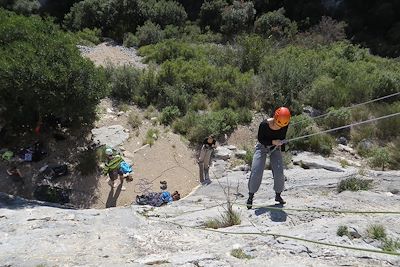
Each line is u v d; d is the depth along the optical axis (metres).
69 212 7.44
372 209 6.86
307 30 26.91
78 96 11.59
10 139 12.62
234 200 8.58
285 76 15.25
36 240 5.81
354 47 21.19
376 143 12.74
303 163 11.23
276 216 6.58
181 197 10.89
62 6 31.88
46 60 11.36
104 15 26.30
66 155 12.19
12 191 10.98
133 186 11.26
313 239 5.50
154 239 5.88
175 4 28.19
